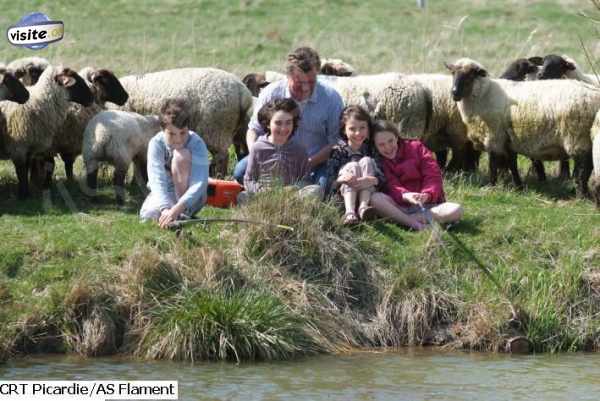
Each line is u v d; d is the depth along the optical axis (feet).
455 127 65.36
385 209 50.44
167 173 49.55
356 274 47.91
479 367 42.42
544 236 50.78
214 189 53.01
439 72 101.35
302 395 37.88
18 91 54.44
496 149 62.34
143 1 145.07
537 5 145.38
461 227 51.52
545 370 42.19
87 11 136.98
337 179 50.44
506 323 45.98
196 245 47.57
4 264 46.14
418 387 39.29
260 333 42.93
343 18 139.95
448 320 46.65
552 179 65.72
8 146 56.80
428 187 50.57
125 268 45.44
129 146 56.18
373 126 51.52
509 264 48.93
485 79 62.03
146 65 100.27
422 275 47.57
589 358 44.50
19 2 138.21
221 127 61.36
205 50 117.19
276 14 142.10
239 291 45.01
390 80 63.67
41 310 43.80
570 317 46.91
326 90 52.85
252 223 47.91
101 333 43.29
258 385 39.01
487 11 142.41
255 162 50.98
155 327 43.34
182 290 44.62
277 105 49.88
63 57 106.22
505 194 58.90
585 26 131.64
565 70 70.28
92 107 59.72
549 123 59.06
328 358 43.34
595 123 56.90
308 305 45.60
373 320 46.50
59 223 50.98
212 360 42.50
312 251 47.83
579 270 48.16
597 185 55.16
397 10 144.66
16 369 40.88
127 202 56.59
